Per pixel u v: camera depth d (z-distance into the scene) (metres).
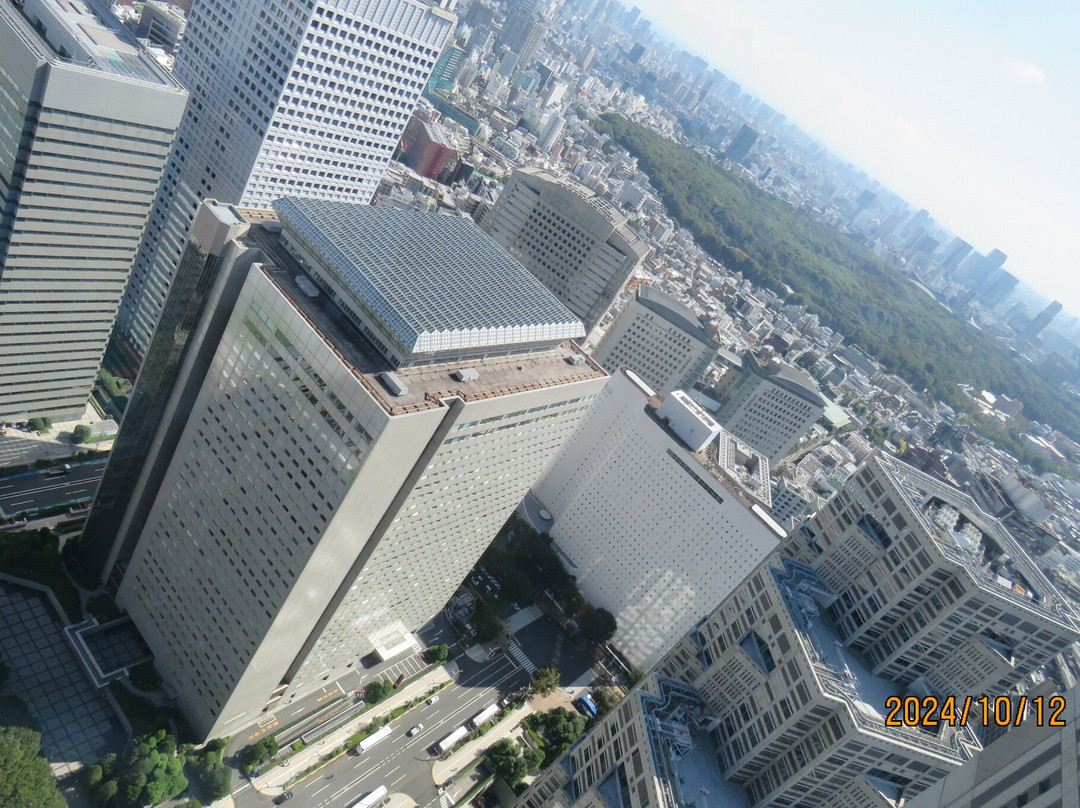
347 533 151.12
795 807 131.88
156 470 185.25
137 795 163.25
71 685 186.38
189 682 186.25
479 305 160.50
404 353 140.75
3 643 186.25
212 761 179.12
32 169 171.88
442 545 195.50
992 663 125.06
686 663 157.62
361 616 193.25
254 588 161.62
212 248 149.75
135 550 195.88
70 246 193.62
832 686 125.38
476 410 151.62
